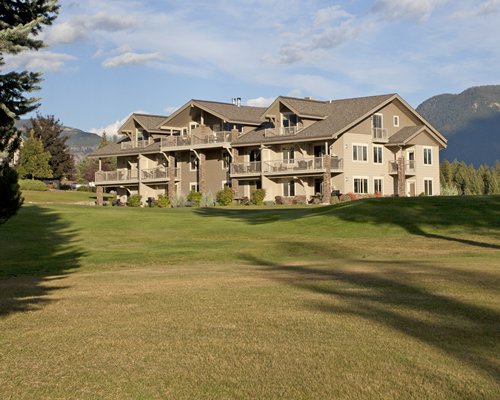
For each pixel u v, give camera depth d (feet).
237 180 181.16
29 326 29.94
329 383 20.47
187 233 98.78
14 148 43.86
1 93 38.78
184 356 23.97
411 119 188.03
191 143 189.78
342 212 103.96
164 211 133.59
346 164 166.71
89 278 51.06
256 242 83.97
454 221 92.53
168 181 200.03
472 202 103.76
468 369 21.45
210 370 22.13
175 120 196.75
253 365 22.57
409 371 21.45
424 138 185.78
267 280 44.34
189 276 49.42
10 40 35.68
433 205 103.91
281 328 28.07
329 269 51.37
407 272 46.16
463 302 32.96
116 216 121.39
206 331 27.94
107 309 34.09
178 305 34.58
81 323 30.40
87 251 76.74
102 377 21.71
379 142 175.94
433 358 22.79
